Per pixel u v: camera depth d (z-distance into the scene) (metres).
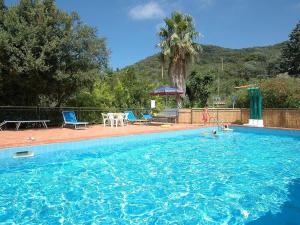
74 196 5.77
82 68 15.07
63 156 9.39
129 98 22.78
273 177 7.16
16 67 12.52
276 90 19.12
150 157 9.58
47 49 13.08
